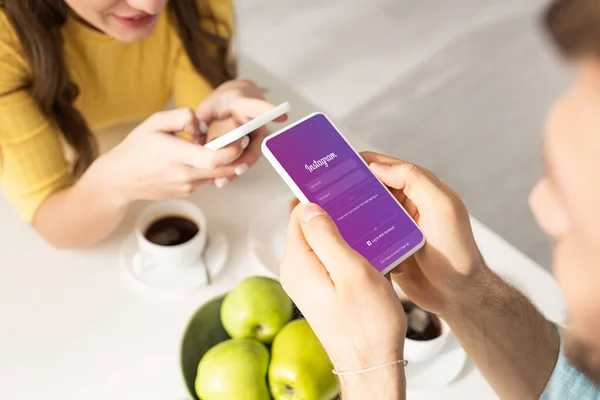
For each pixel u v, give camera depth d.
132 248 0.97
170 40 1.20
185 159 0.84
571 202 0.35
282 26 2.45
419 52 2.38
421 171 0.70
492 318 0.72
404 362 0.56
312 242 0.59
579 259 0.36
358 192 0.70
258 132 0.93
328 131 0.73
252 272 0.96
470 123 2.16
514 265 0.96
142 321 0.89
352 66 2.32
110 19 0.96
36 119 1.00
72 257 0.96
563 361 0.59
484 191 1.97
